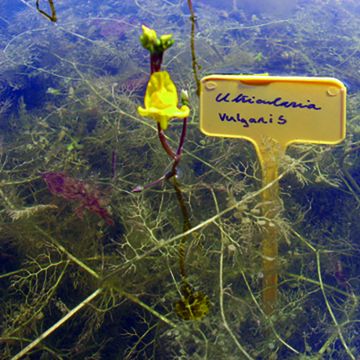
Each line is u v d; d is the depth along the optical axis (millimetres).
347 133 390
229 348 267
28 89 460
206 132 267
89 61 490
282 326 280
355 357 275
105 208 332
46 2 641
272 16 572
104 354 282
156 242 299
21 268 319
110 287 287
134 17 574
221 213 286
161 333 282
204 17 555
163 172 353
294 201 349
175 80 440
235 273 295
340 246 324
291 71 463
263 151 265
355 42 503
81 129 400
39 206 318
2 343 281
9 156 387
